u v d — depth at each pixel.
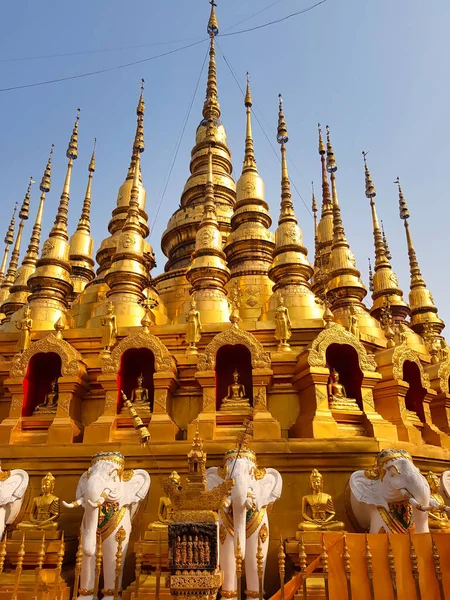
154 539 10.41
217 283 17.66
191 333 14.86
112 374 13.55
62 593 9.31
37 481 12.36
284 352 14.34
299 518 11.51
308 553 10.20
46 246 19.55
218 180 25.45
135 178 21.22
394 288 23.02
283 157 20.92
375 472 10.88
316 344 13.49
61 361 14.48
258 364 13.36
